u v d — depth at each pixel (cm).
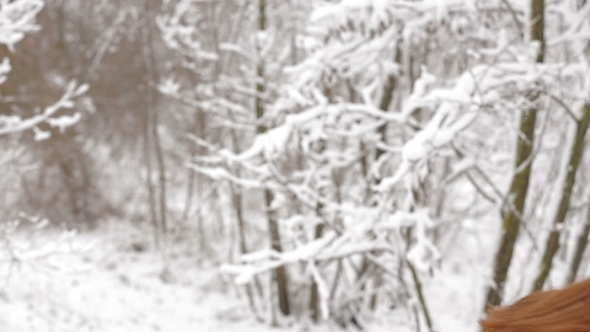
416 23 688
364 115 735
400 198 884
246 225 1628
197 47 1416
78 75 1938
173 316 1393
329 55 736
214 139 1647
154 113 1756
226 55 1558
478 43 843
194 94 1612
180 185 1961
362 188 1064
